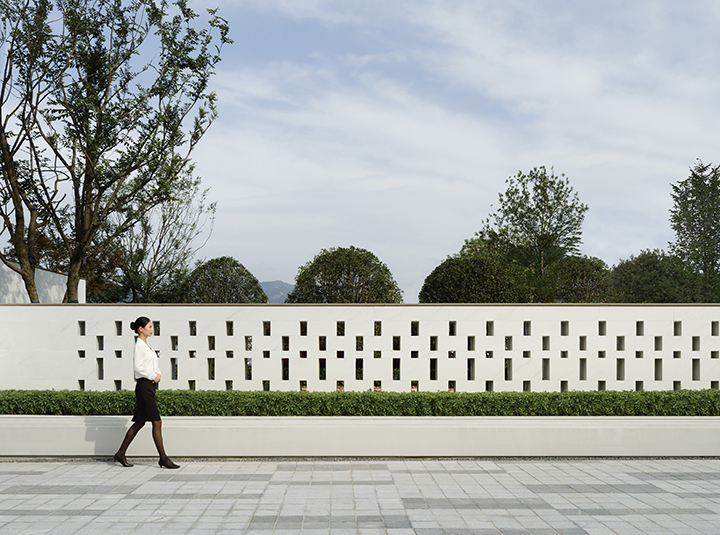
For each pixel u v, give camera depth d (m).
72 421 6.37
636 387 7.77
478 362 7.57
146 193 12.43
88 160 11.11
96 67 11.28
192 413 6.74
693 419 6.59
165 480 5.35
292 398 6.79
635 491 5.04
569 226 24.33
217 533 3.88
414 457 6.38
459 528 4.02
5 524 4.05
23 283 12.15
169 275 21.92
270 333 7.56
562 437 6.42
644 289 24.91
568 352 7.61
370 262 15.59
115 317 7.55
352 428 6.36
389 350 7.52
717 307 7.72
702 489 5.12
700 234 25.59
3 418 6.40
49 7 10.65
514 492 4.99
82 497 4.76
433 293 12.84
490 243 25.27
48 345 7.53
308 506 4.53
